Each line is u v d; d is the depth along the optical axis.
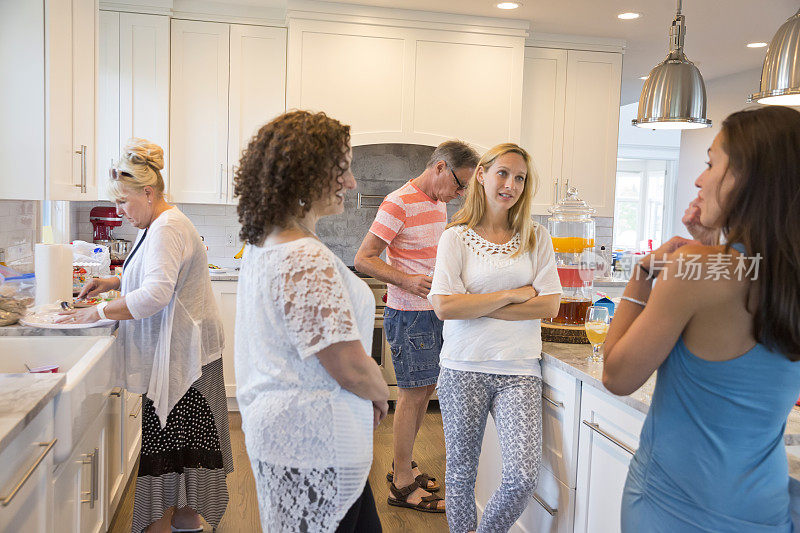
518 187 2.15
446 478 2.27
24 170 2.50
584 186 4.86
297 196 1.40
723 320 1.12
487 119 4.44
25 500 1.42
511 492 2.05
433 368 2.93
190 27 4.27
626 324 1.27
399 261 2.93
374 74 4.29
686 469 1.19
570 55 4.75
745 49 4.95
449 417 2.21
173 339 2.38
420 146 4.96
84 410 1.90
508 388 2.15
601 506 1.93
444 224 2.98
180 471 2.46
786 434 1.42
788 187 1.07
